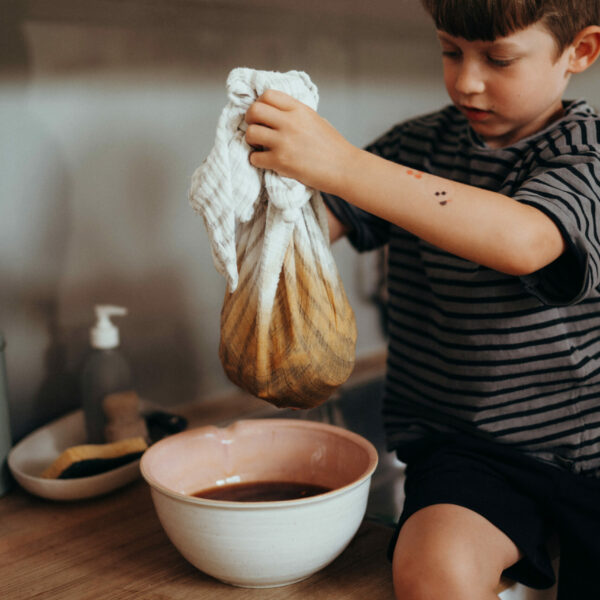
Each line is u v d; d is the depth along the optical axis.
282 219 0.67
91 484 0.87
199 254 1.18
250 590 0.71
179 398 1.19
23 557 0.77
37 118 0.98
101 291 1.08
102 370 0.98
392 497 1.09
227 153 0.67
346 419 1.24
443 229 0.68
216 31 1.14
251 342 0.69
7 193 0.97
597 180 0.75
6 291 0.99
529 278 0.73
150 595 0.70
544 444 0.89
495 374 0.89
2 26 0.92
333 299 0.72
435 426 0.94
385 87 1.40
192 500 0.66
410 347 0.99
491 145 0.91
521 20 0.72
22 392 1.02
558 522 0.83
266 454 0.84
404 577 0.68
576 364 0.86
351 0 1.14
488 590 0.68
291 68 1.25
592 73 1.76
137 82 1.07
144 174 1.10
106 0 1.01
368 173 0.68
